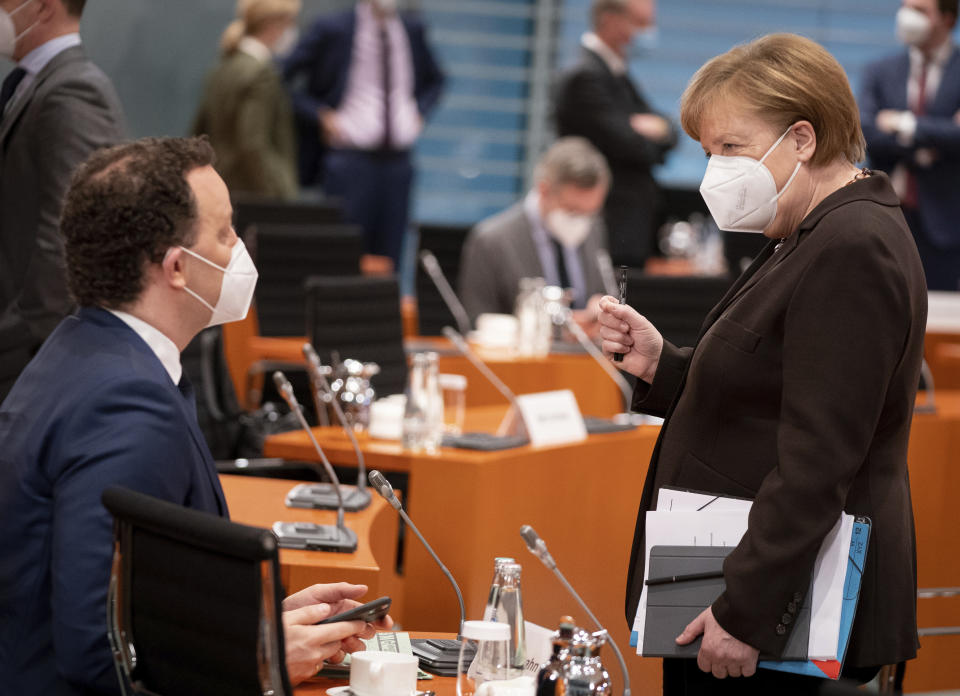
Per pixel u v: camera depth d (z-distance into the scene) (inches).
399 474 251.1
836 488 121.1
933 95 418.9
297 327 376.5
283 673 99.2
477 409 297.4
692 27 690.8
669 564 129.1
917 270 126.6
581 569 242.8
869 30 701.3
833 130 128.6
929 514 277.3
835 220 125.0
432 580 219.8
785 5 696.4
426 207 684.1
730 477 131.2
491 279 378.9
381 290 320.8
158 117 597.6
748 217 131.5
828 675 124.0
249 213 422.3
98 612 108.0
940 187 416.2
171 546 104.3
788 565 121.5
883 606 127.6
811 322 122.9
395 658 124.8
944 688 278.8
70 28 208.1
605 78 484.4
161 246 119.7
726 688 135.1
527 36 685.3
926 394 306.2
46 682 112.3
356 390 244.5
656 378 149.0
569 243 381.7
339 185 553.0
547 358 347.6
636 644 128.6
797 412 122.5
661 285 348.8
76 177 121.9
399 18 555.8
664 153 494.3
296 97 552.7
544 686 110.0
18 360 181.9
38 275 198.8
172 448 113.9
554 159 376.5
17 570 113.5
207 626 102.0
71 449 111.5
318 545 172.6
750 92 129.0
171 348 123.2
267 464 234.4
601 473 246.1
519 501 227.0
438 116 681.6
